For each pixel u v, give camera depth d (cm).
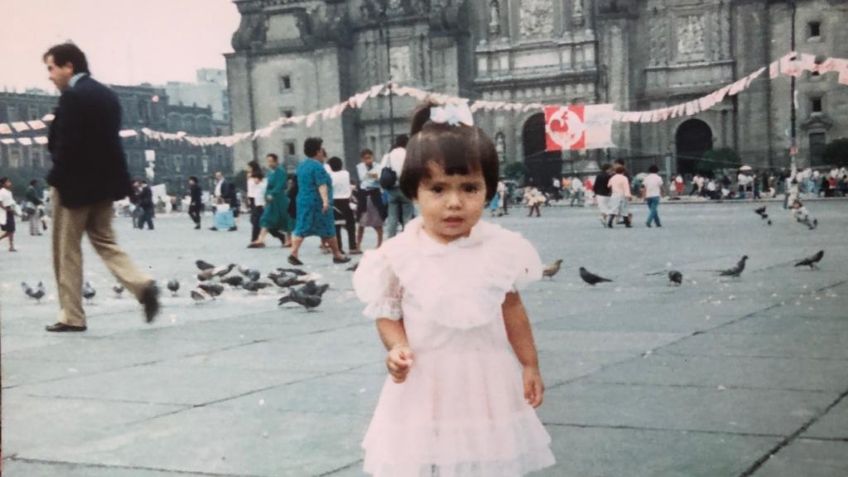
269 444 468
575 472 410
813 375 590
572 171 6788
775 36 6331
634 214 3922
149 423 518
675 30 6588
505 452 318
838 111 6209
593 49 6794
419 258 327
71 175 855
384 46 7431
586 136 5425
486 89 7106
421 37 7312
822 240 1902
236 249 2202
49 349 774
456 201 318
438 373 323
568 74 6812
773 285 1102
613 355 678
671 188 6081
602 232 2558
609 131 5366
